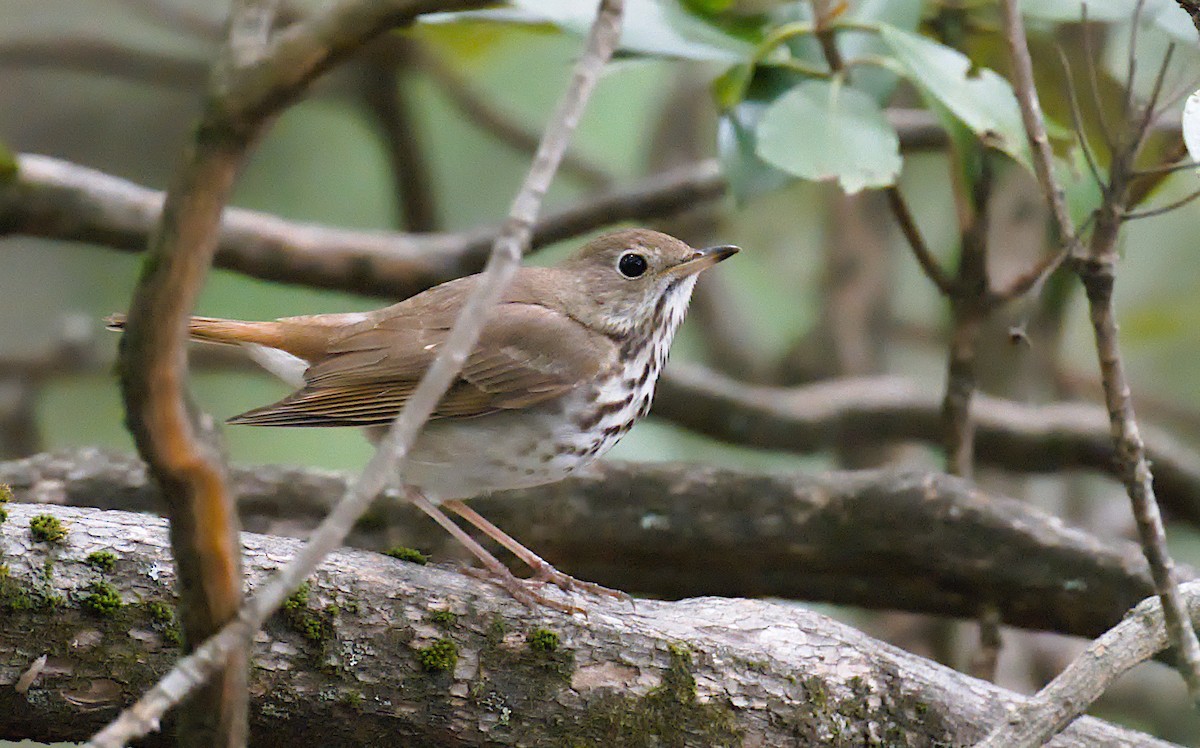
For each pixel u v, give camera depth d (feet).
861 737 24.77
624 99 53.52
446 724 23.32
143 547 22.41
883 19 30.58
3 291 50.08
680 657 24.14
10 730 22.26
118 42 49.11
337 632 22.84
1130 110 25.11
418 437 28.73
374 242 39.81
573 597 25.62
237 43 14.96
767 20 31.78
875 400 43.83
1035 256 42.75
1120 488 52.54
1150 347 50.72
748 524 34.83
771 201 53.57
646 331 30.63
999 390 45.70
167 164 52.44
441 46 45.96
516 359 28.86
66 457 33.30
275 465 35.35
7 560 21.72
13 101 51.90
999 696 25.64
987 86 27.78
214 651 15.14
